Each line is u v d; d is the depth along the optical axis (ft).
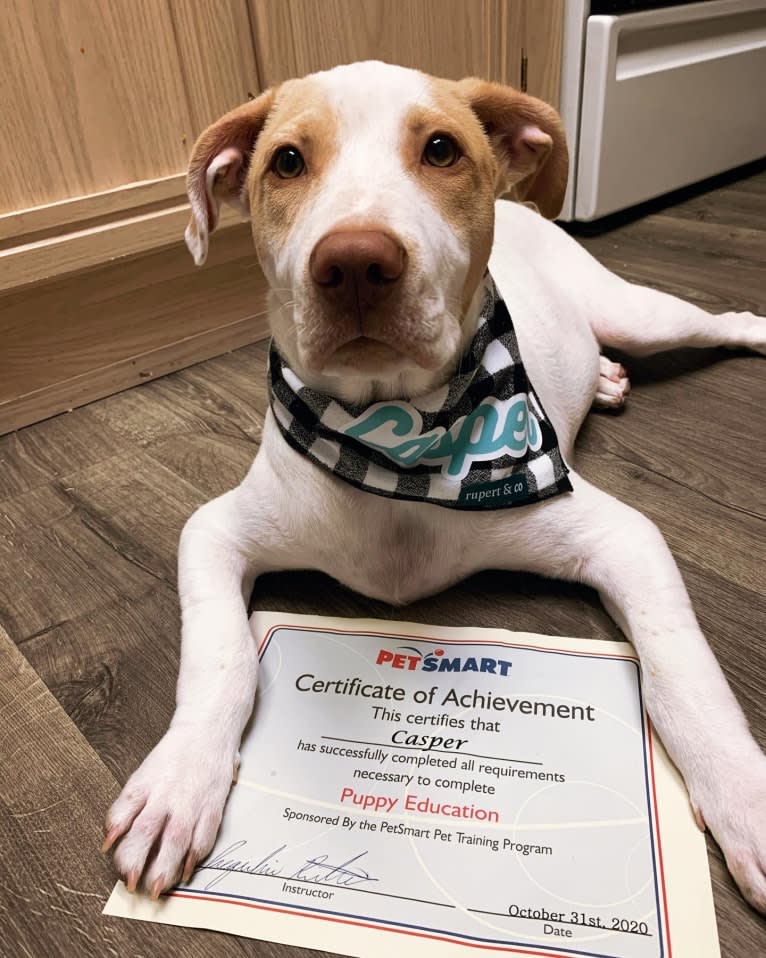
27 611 3.56
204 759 2.56
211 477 4.41
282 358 3.10
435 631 3.18
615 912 2.26
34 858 2.54
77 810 2.68
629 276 6.53
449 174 2.69
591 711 2.80
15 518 4.20
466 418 3.01
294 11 5.32
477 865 2.39
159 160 5.16
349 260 2.19
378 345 2.37
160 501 4.24
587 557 3.09
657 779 2.56
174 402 5.28
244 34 5.19
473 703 2.86
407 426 2.91
